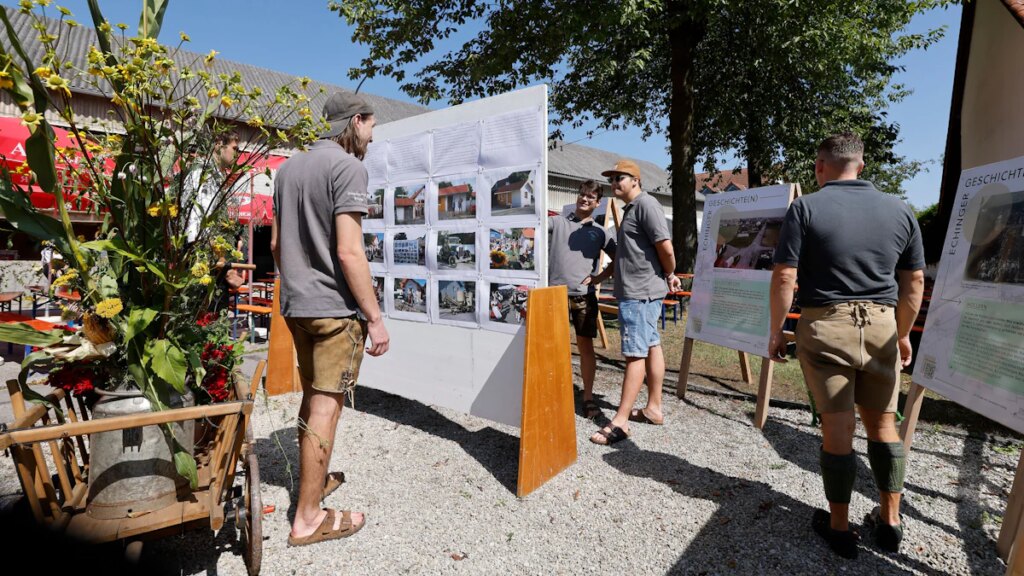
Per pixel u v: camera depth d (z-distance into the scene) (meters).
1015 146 5.14
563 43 10.04
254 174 2.59
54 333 1.96
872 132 15.85
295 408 4.11
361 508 2.67
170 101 1.87
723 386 5.00
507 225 3.30
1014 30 5.09
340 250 2.13
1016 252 2.36
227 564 2.15
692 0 9.74
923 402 4.53
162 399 1.97
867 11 10.45
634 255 3.65
